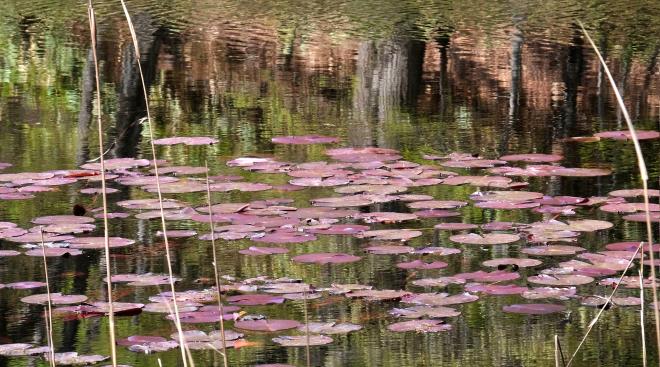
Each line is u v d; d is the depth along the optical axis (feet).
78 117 42.93
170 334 20.24
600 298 22.62
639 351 19.81
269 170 33.30
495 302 22.86
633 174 33.53
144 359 19.12
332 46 62.08
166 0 85.15
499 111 44.86
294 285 23.17
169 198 30.32
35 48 60.08
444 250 25.39
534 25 70.59
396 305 22.16
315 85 50.75
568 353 19.72
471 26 70.38
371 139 39.06
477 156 35.58
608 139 39.29
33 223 27.58
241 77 52.39
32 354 19.24
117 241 25.95
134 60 55.57
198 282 23.48
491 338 20.43
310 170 33.12
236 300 22.12
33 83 50.21
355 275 24.21
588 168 34.19
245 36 65.67
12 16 73.77
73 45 61.26
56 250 25.26
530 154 36.11
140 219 27.73
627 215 28.35
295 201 29.94
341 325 20.66
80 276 23.84
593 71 54.34
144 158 35.83
